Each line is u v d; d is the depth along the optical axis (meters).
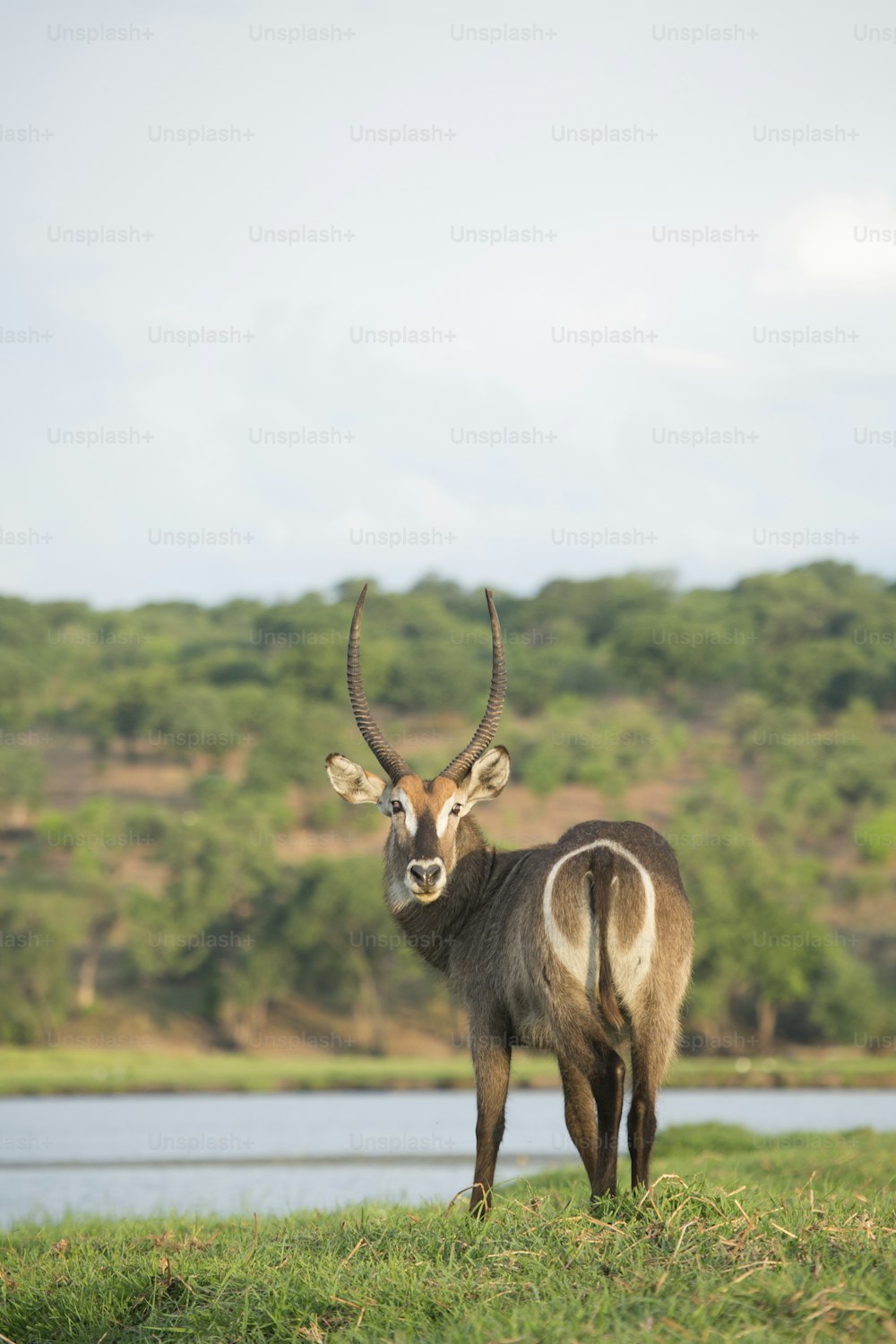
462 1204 28.25
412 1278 20.77
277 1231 28.39
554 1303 18.52
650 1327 17.28
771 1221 22.03
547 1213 24.02
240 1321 20.47
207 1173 69.62
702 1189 23.94
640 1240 21.06
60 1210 53.44
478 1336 17.55
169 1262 24.67
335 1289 20.78
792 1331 17.12
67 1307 22.97
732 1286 18.47
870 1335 16.73
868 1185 35.75
